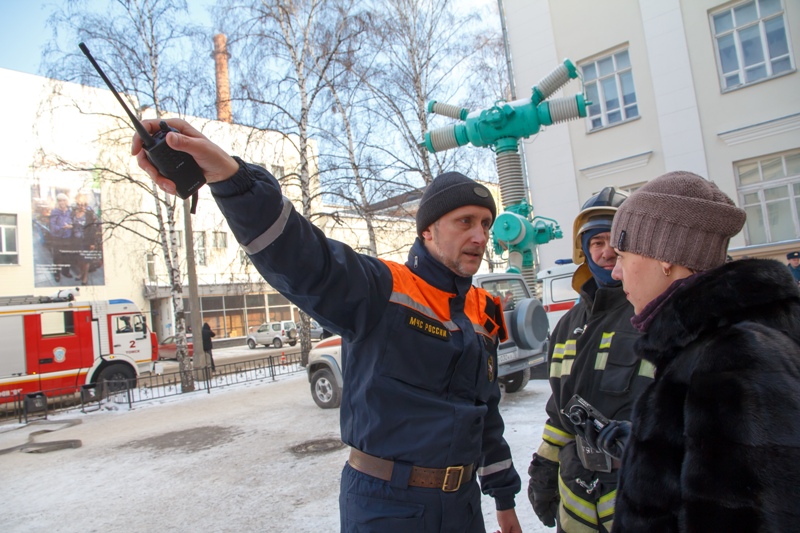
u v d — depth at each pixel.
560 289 8.90
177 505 4.39
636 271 1.12
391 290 1.52
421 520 1.43
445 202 1.61
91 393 10.64
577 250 2.11
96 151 22.69
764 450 0.74
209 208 20.48
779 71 10.52
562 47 13.20
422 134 13.72
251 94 12.91
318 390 7.89
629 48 12.25
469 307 1.83
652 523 0.91
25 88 23.44
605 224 1.85
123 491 4.91
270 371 13.11
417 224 1.72
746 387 0.78
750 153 10.73
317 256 1.31
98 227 15.08
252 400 9.57
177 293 13.02
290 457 5.52
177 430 7.52
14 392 11.15
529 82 13.76
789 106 10.33
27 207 23.19
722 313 0.91
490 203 1.68
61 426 8.82
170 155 1.10
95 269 24.56
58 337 11.91
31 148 23.31
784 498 0.72
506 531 2.03
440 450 1.47
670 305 0.98
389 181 13.46
